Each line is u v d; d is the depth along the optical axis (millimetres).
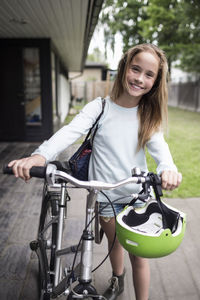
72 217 2955
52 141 1241
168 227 1146
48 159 1189
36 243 1867
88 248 1147
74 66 16969
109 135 1405
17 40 6469
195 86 16344
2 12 4484
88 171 1510
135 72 1285
